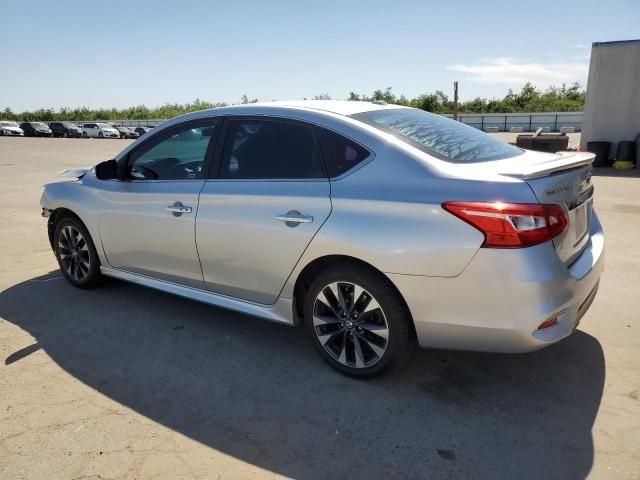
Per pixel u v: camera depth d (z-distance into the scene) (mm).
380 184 2838
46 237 6730
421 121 3393
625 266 5188
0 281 4953
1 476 2344
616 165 13828
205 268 3602
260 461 2445
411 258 2688
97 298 4496
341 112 3236
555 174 2723
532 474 2332
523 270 2496
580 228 2980
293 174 3176
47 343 3662
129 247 4074
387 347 2924
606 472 2330
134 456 2479
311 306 3184
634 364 3258
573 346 3510
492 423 2703
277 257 3176
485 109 54812
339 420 2754
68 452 2508
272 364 3355
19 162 18766
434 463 2414
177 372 3266
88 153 23953
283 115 3314
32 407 2883
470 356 3398
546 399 2906
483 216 2525
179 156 3764
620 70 13945
